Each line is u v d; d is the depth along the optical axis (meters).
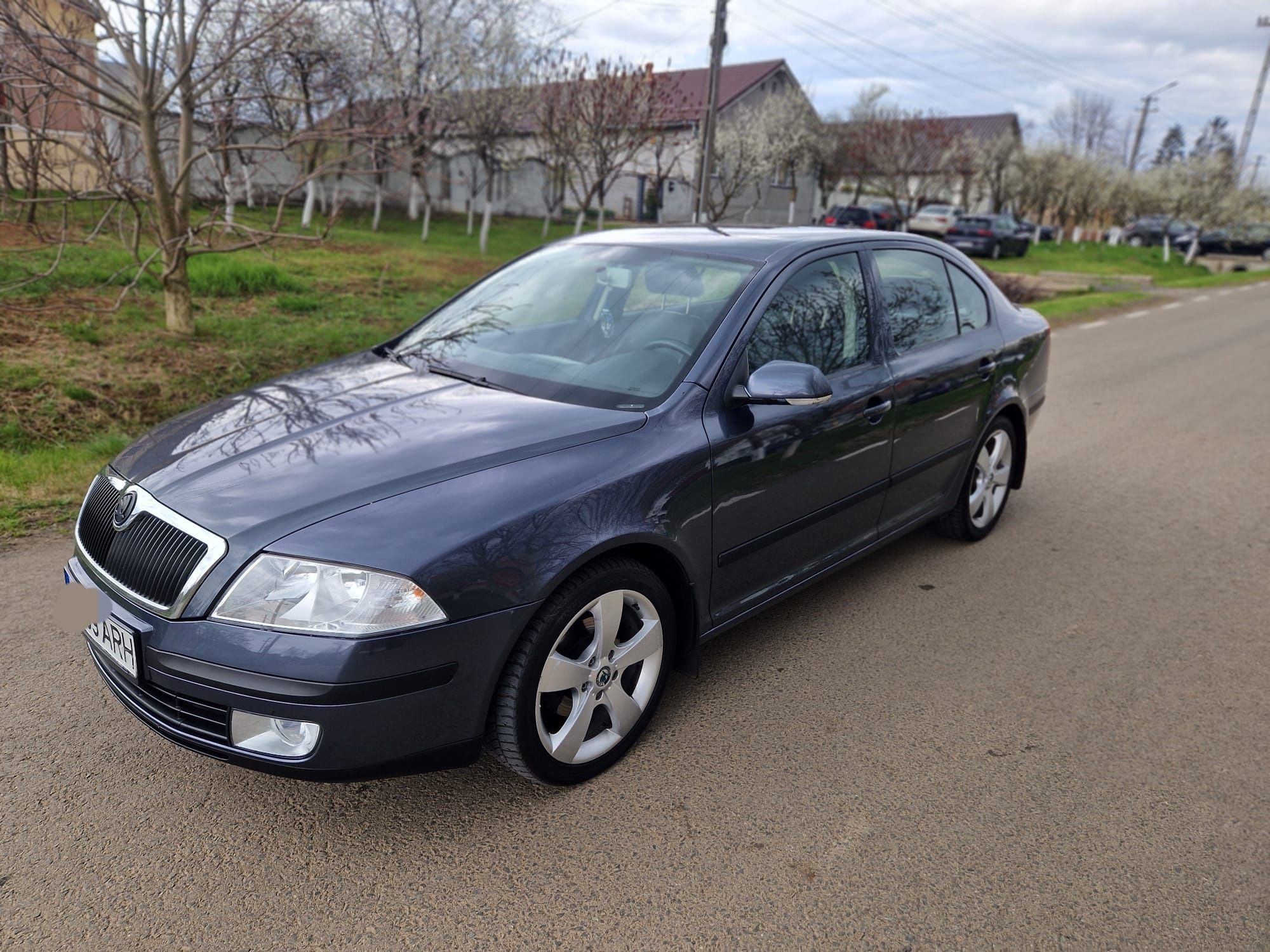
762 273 3.23
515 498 2.36
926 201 32.88
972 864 2.37
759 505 3.02
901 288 3.86
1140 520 5.13
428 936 2.08
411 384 3.07
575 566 2.38
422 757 2.25
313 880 2.24
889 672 3.36
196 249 7.75
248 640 2.10
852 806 2.59
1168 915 2.21
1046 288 20.50
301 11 7.03
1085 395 8.64
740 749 2.84
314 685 2.08
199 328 7.81
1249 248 37.81
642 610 2.69
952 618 3.82
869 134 30.06
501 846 2.38
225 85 7.79
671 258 3.45
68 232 8.27
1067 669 3.42
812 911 2.19
